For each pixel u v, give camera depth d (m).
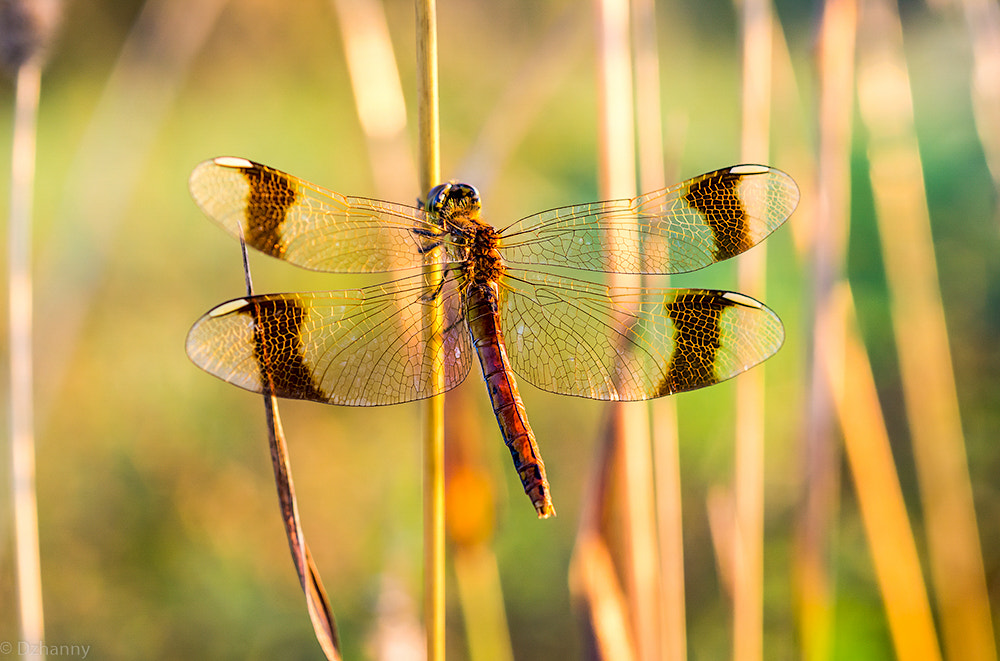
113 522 0.53
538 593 0.48
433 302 0.40
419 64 0.40
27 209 0.42
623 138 0.41
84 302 0.47
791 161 0.45
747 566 0.43
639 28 0.42
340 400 0.40
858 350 0.43
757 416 0.43
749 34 0.43
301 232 0.40
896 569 0.43
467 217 0.41
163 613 0.49
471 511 0.42
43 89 1.12
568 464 0.54
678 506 0.42
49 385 0.46
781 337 0.40
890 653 0.45
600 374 0.41
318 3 1.13
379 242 0.40
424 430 0.40
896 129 0.45
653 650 0.41
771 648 0.46
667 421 0.42
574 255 0.41
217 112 1.04
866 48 0.45
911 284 0.45
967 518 0.45
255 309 0.39
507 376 0.40
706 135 0.91
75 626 0.48
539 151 0.87
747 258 0.43
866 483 0.43
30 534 0.42
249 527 0.54
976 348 0.52
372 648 0.43
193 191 0.40
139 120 0.51
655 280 0.41
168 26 0.52
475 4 1.10
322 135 0.99
